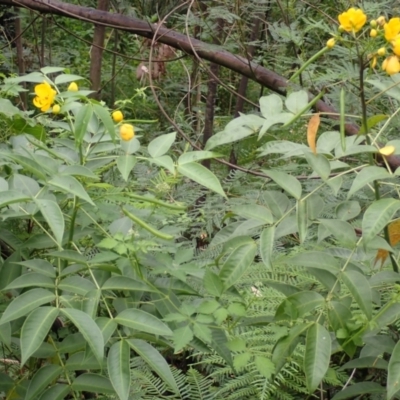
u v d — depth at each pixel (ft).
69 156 4.89
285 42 11.03
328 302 4.13
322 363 3.78
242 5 10.72
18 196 3.90
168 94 16.22
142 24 10.00
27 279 4.03
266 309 6.82
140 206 4.94
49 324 3.67
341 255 4.65
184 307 4.36
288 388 6.66
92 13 10.16
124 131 4.38
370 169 3.81
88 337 3.61
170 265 4.60
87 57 20.30
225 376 7.14
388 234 4.55
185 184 9.30
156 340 4.28
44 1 10.43
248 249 4.16
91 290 4.06
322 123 9.16
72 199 4.81
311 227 7.68
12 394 4.65
